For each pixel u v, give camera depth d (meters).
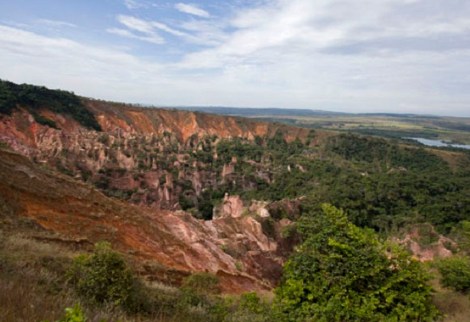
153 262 26.86
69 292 10.56
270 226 55.69
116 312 10.49
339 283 12.94
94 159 79.38
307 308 12.84
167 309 13.61
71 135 94.25
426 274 13.85
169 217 40.94
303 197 74.69
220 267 35.62
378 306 12.61
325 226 14.04
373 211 74.38
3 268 11.39
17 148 77.31
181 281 25.62
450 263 21.41
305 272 13.46
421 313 12.86
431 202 75.44
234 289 30.88
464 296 19.22
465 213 72.81
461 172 107.75
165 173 81.62
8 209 24.77
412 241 63.41
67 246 21.92
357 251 13.30
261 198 83.12
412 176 86.94
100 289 11.91
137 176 77.56
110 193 69.44
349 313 12.39
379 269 12.94
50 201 29.16
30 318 7.10
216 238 44.53
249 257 42.91
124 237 30.42
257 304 15.98
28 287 9.46
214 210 77.31
